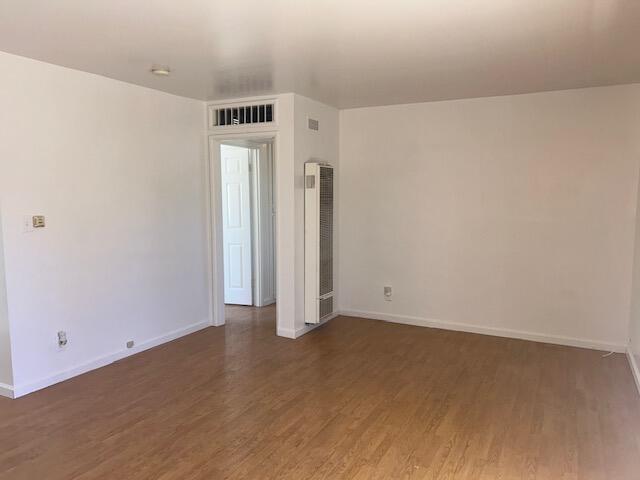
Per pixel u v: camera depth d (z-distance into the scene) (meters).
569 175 4.45
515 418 3.14
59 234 3.64
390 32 2.79
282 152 4.65
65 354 3.75
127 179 4.18
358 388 3.62
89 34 2.83
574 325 4.55
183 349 4.50
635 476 2.51
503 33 2.81
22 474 2.53
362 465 2.61
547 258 4.61
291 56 3.29
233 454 2.72
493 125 4.72
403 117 5.14
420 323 5.27
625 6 2.38
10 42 3.00
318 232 4.83
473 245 4.93
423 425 3.05
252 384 3.70
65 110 3.62
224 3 2.37
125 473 2.54
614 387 3.62
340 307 5.73
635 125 4.17
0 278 3.34
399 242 5.31
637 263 3.97
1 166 3.24
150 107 4.36
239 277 6.21
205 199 5.09
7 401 3.38
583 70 3.67
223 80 4.00
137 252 4.33
